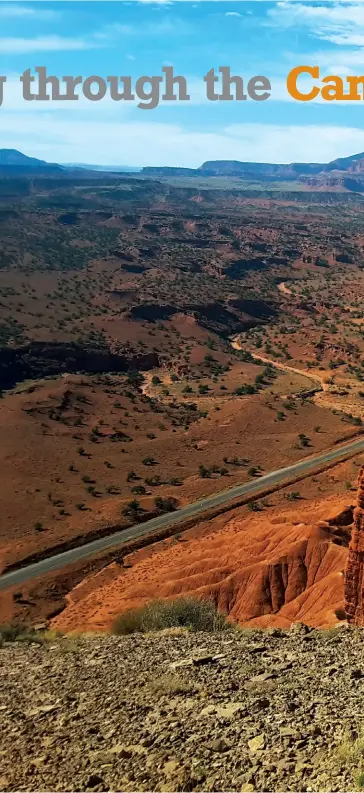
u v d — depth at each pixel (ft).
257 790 31.78
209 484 326.03
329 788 30.48
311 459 352.08
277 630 66.33
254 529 220.43
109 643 65.21
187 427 423.23
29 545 254.06
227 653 56.08
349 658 52.21
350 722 37.47
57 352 552.41
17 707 47.98
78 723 43.29
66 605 208.03
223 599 172.24
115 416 444.14
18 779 37.09
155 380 544.21
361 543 102.89
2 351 523.70
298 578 171.63
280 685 45.73
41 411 432.25
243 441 391.45
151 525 277.23
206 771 34.30
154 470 350.64
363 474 102.73
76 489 320.29
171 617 78.18
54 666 57.67
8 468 341.62
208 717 40.91
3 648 70.33
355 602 104.06
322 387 511.81
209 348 632.79
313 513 218.79
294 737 36.24
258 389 510.58
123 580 217.77
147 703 44.93
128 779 35.12
